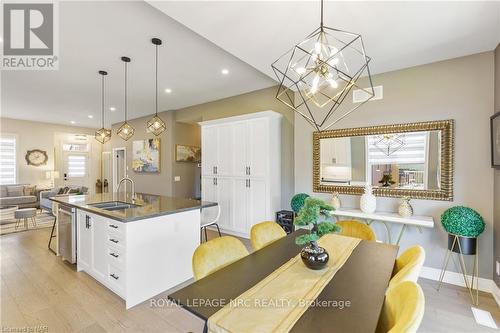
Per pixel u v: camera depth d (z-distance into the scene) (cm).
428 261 278
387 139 301
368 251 172
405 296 98
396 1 172
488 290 246
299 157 376
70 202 304
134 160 712
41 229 489
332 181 341
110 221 237
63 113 649
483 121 249
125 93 466
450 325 198
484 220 246
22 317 204
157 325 197
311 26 204
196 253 146
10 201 647
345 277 132
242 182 427
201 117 550
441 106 270
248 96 464
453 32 212
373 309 103
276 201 412
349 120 328
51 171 782
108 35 258
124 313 212
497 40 226
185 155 639
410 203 285
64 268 299
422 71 280
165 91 454
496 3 173
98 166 952
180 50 292
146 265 232
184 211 264
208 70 353
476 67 253
